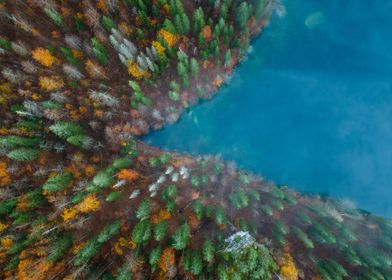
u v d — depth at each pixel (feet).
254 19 109.60
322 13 122.42
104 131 106.63
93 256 89.81
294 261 96.32
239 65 120.88
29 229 88.02
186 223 92.27
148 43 104.88
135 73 103.76
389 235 103.45
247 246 81.51
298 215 104.63
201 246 91.09
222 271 77.41
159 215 95.30
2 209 87.04
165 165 108.58
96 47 96.32
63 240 87.56
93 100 100.89
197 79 114.32
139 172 105.29
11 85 96.68
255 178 117.29
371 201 120.47
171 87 108.37
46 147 96.22
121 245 90.68
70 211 88.69
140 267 84.94
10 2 97.30
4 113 96.78
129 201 98.48
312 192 120.06
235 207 102.06
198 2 103.81
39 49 94.68
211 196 106.83
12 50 96.22
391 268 95.96
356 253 98.07
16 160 92.68
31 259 84.64
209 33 101.45
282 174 121.39
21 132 94.43
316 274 95.25
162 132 118.73
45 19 101.04
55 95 94.32
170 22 94.79
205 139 121.19
